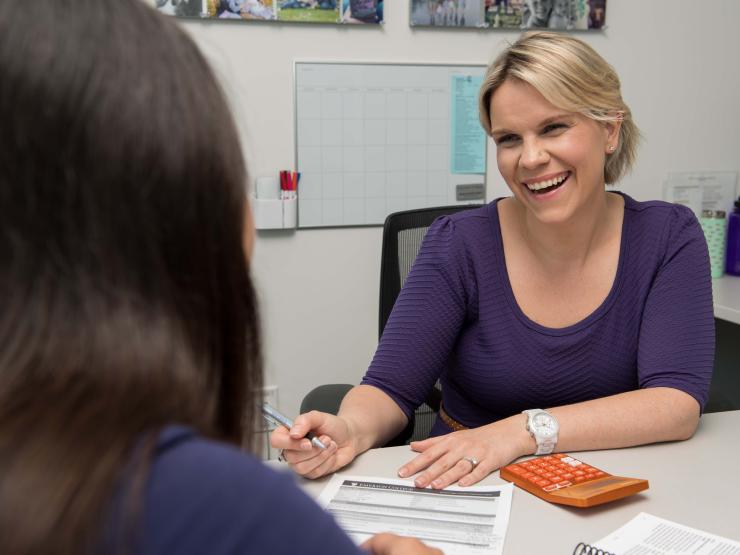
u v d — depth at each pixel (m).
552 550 0.80
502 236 1.31
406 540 0.53
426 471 0.97
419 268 1.33
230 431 0.41
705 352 1.19
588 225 1.23
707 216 2.42
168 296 0.35
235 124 0.39
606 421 1.06
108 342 0.32
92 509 0.29
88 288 0.32
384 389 1.25
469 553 0.79
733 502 0.90
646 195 2.51
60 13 0.33
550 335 1.25
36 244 0.32
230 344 0.39
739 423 1.17
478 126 2.33
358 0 2.13
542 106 1.14
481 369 1.30
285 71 2.14
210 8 2.03
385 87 2.22
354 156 2.24
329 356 2.33
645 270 1.26
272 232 2.22
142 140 0.33
